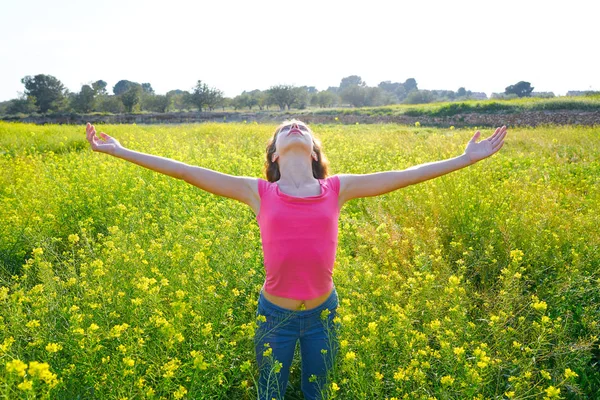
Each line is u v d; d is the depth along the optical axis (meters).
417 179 3.01
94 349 2.62
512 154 9.86
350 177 2.99
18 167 8.34
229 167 7.54
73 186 6.55
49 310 3.20
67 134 15.70
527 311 3.64
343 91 101.50
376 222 5.39
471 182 6.41
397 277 3.73
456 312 3.12
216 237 4.47
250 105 87.75
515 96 113.69
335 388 2.48
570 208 5.59
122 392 2.47
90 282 3.76
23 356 2.91
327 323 2.90
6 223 5.33
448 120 29.08
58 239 4.67
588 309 3.46
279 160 3.00
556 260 4.04
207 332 2.80
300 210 2.73
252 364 3.14
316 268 2.77
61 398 2.57
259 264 4.06
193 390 2.54
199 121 42.47
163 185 6.36
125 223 5.14
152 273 3.77
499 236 4.63
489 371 2.72
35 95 85.12
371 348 2.79
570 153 10.15
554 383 2.86
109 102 80.75
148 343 2.96
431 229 4.78
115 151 2.98
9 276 4.53
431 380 2.92
